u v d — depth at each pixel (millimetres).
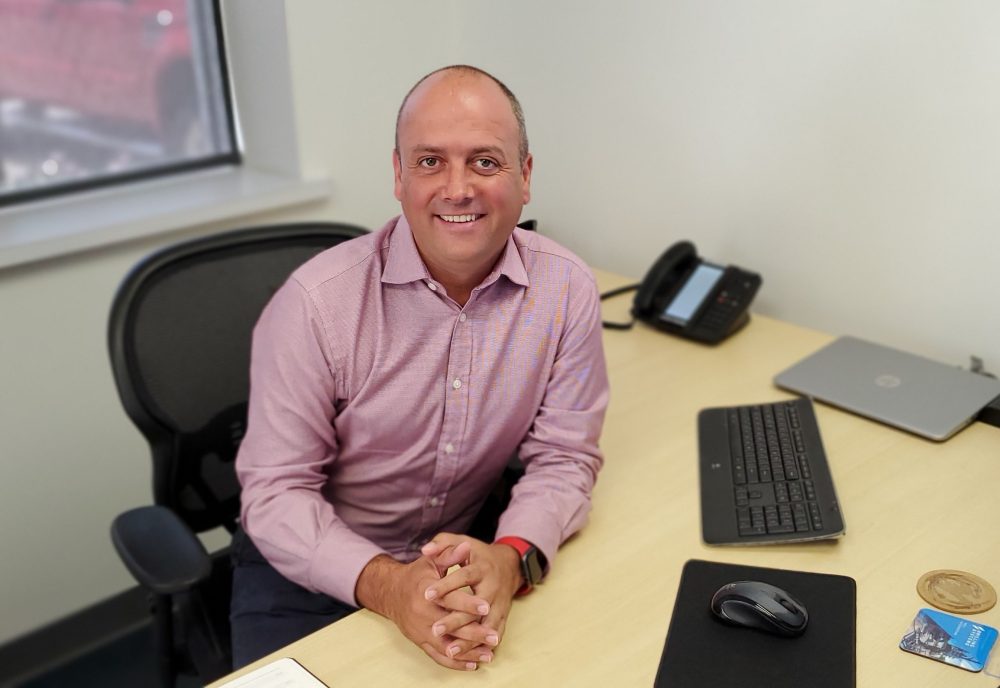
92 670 2152
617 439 1514
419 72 2359
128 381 1402
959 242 1687
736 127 1916
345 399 1300
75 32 2211
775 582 1175
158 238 2145
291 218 2320
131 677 2127
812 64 1771
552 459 1346
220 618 1442
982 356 1723
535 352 1325
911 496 1349
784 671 1031
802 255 1907
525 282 1295
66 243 1971
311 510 1229
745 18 1835
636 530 1290
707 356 1789
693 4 1900
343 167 2348
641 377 1710
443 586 1065
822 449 1428
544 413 1367
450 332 1279
